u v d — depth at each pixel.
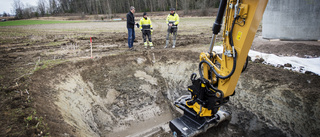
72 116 4.66
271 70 6.24
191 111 4.54
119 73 7.41
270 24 9.57
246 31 2.92
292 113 4.84
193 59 8.12
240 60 3.19
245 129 5.09
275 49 8.11
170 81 7.73
